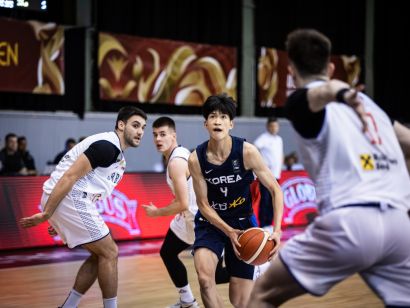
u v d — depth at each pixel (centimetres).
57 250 948
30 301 638
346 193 322
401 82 1991
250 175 469
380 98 1962
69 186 497
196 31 1628
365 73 1928
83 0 1480
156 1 1548
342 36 1875
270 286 342
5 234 932
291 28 1794
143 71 1522
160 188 1065
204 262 465
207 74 1633
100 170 512
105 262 516
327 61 339
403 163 340
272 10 1767
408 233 326
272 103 1764
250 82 1748
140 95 1520
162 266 827
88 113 1474
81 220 508
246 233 448
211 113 453
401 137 352
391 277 331
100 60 1459
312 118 324
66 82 1463
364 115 312
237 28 1706
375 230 317
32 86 1374
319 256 325
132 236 1029
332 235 320
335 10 1858
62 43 1415
